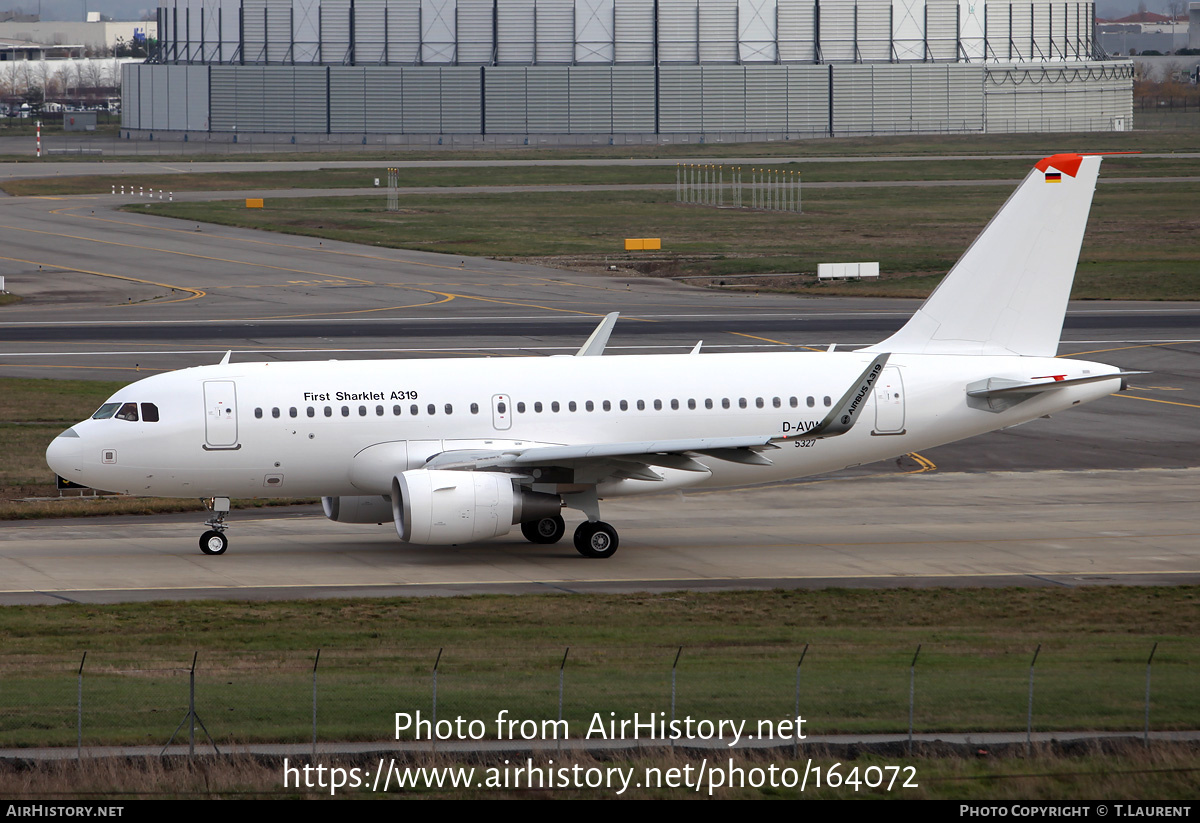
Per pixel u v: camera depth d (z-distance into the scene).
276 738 77.75
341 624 114.88
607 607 123.06
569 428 146.25
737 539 155.75
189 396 140.88
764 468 150.75
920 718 82.06
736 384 150.25
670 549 150.62
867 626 116.62
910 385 151.62
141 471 139.88
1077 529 160.00
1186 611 123.38
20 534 155.38
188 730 78.75
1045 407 153.88
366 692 87.50
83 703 84.56
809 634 111.75
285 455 141.75
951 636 111.19
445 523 134.88
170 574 135.75
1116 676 92.81
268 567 139.62
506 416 145.12
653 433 147.75
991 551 149.25
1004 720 81.81
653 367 150.38
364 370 145.88
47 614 117.56
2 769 72.56
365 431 142.75
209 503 172.50
